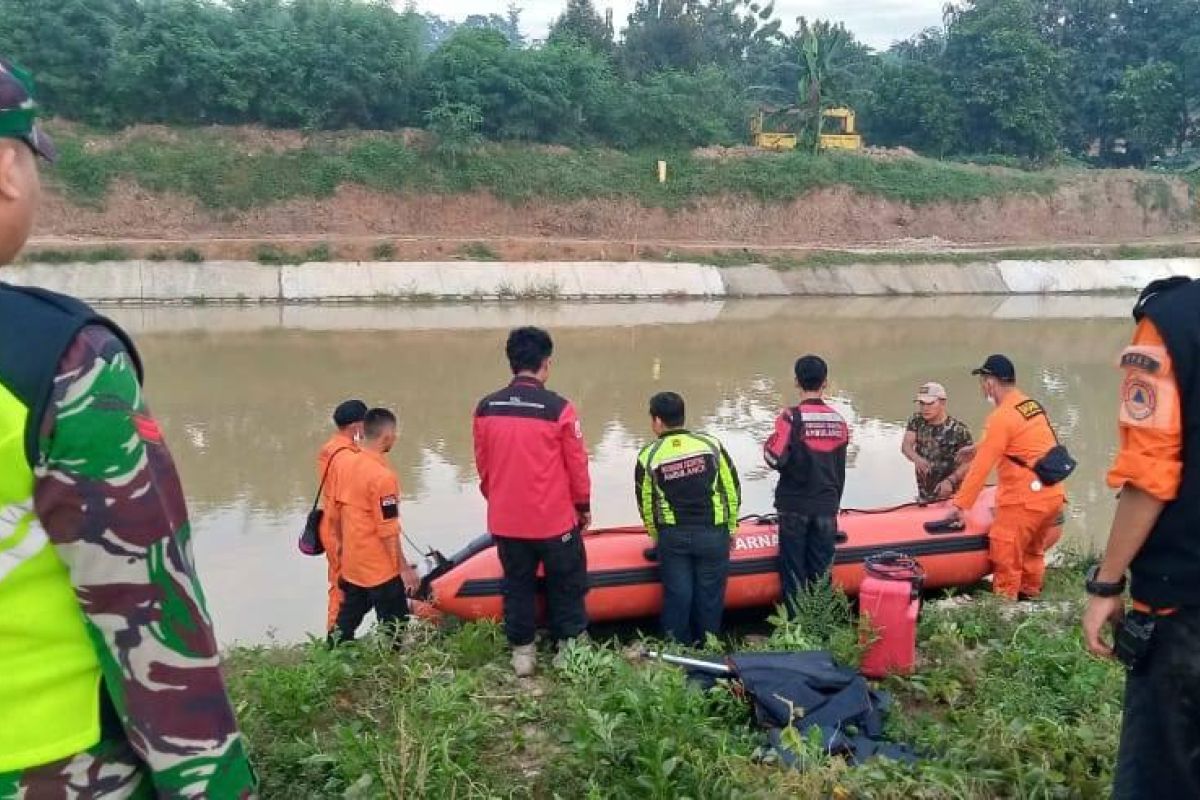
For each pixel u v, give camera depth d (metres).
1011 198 43.75
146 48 34.19
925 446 7.73
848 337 24.08
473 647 5.17
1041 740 3.58
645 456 5.66
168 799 1.35
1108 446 12.77
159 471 1.33
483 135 38.31
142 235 32.19
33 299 1.29
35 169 1.41
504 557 5.09
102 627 1.29
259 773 3.51
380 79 36.44
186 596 1.35
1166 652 2.19
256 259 30.36
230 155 34.53
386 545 5.59
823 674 4.13
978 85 50.97
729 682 4.16
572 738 3.75
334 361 19.06
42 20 33.25
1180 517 2.14
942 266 37.25
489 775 3.60
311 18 36.69
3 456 1.22
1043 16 60.72
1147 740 2.27
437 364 18.89
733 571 6.34
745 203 40.00
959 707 4.25
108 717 1.35
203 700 1.36
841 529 6.70
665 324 26.38
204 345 20.97
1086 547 8.36
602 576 6.03
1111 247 40.47
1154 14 59.06
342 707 4.26
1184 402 2.08
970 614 5.34
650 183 39.22
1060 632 5.07
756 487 10.67
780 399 16.05
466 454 12.00
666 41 55.78
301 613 7.04
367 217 35.31
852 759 3.65
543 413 4.96
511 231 36.91
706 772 3.31
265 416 14.05
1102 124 57.78
